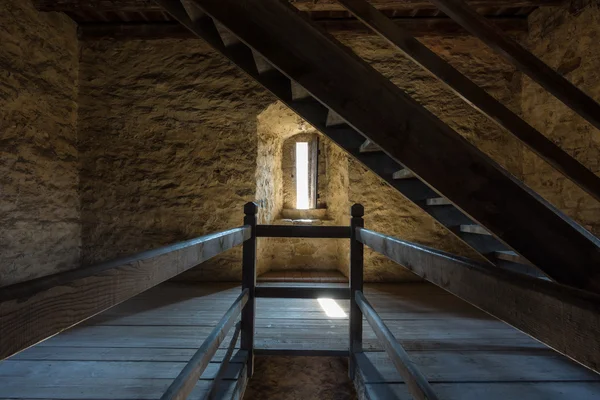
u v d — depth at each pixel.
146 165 4.09
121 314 2.89
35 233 3.50
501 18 3.87
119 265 0.65
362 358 2.08
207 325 2.63
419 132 1.54
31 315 0.43
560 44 3.42
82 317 0.54
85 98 4.09
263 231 2.30
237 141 4.13
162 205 4.09
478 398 1.65
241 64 2.30
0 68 3.13
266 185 4.63
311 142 5.46
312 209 5.38
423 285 4.03
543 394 1.69
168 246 0.94
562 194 3.47
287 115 4.53
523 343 2.33
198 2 1.60
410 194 2.57
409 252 1.16
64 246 3.87
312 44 1.58
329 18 3.96
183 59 4.14
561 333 0.46
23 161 3.37
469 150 1.51
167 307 3.09
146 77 4.12
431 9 3.74
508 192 1.49
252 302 2.24
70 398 1.63
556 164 1.60
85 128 4.09
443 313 3.00
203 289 3.74
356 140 2.44
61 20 3.83
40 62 3.56
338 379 2.55
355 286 2.20
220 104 4.13
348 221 4.23
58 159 3.80
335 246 5.03
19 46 3.32
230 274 4.12
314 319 2.85
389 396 1.67
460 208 1.51
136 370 1.91
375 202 4.16
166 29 4.05
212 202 4.10
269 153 4.74
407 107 1.55
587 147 3.21
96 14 3.89
